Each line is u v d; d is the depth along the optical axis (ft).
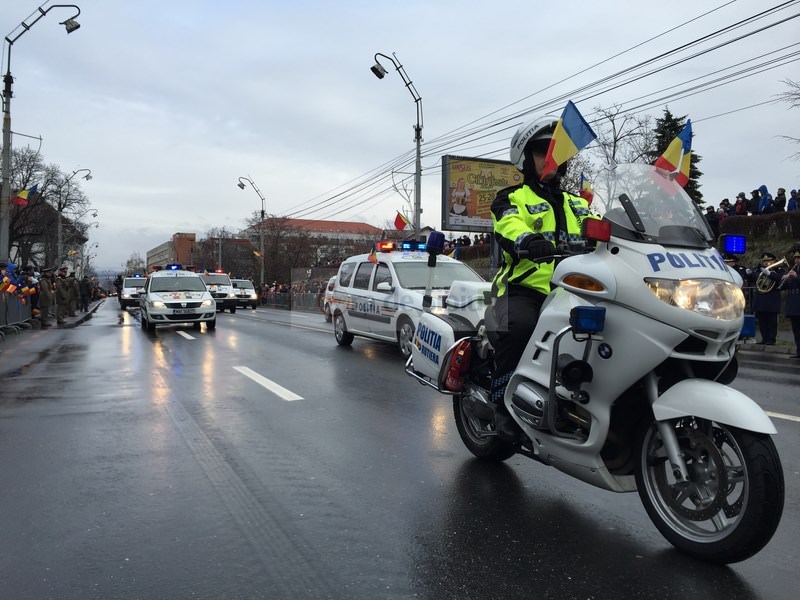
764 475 8.75
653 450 10.33
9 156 64.75
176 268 63.10
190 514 11.93
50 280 73.46
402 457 15.56
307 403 22.11
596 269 10.02
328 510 12.09
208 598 8.83
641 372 9.59
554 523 11.41
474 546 10.45
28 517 11.81
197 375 28.55
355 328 38.83
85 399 23.00
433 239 15.64
